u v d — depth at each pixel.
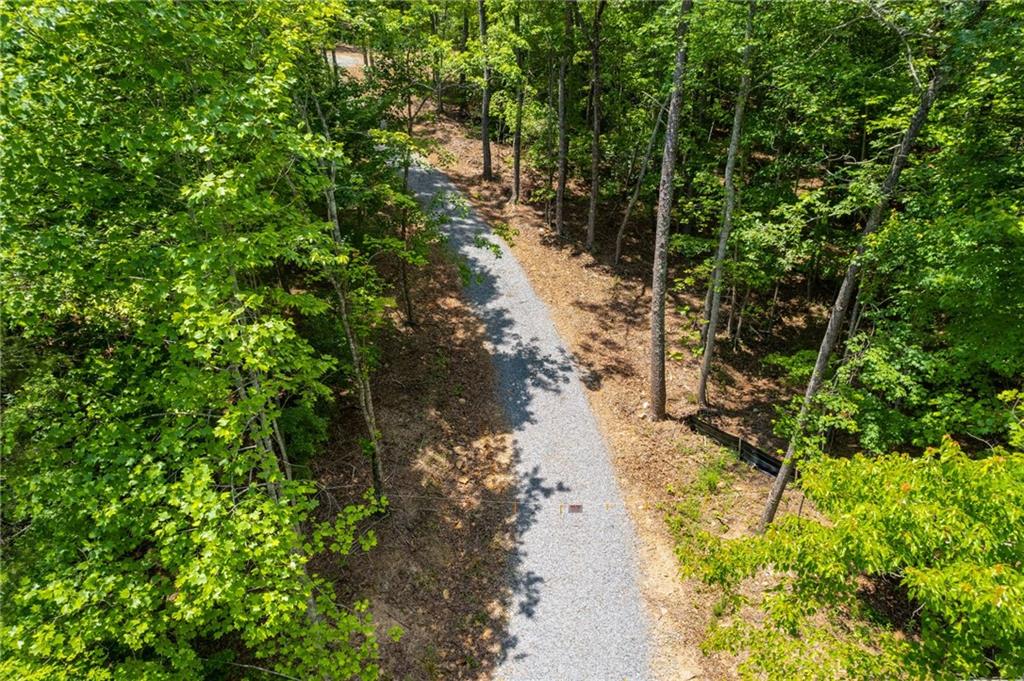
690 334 17.88
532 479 13.60
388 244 11.45
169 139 6.04
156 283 6.42
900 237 8.24
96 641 5.84
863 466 5.76
